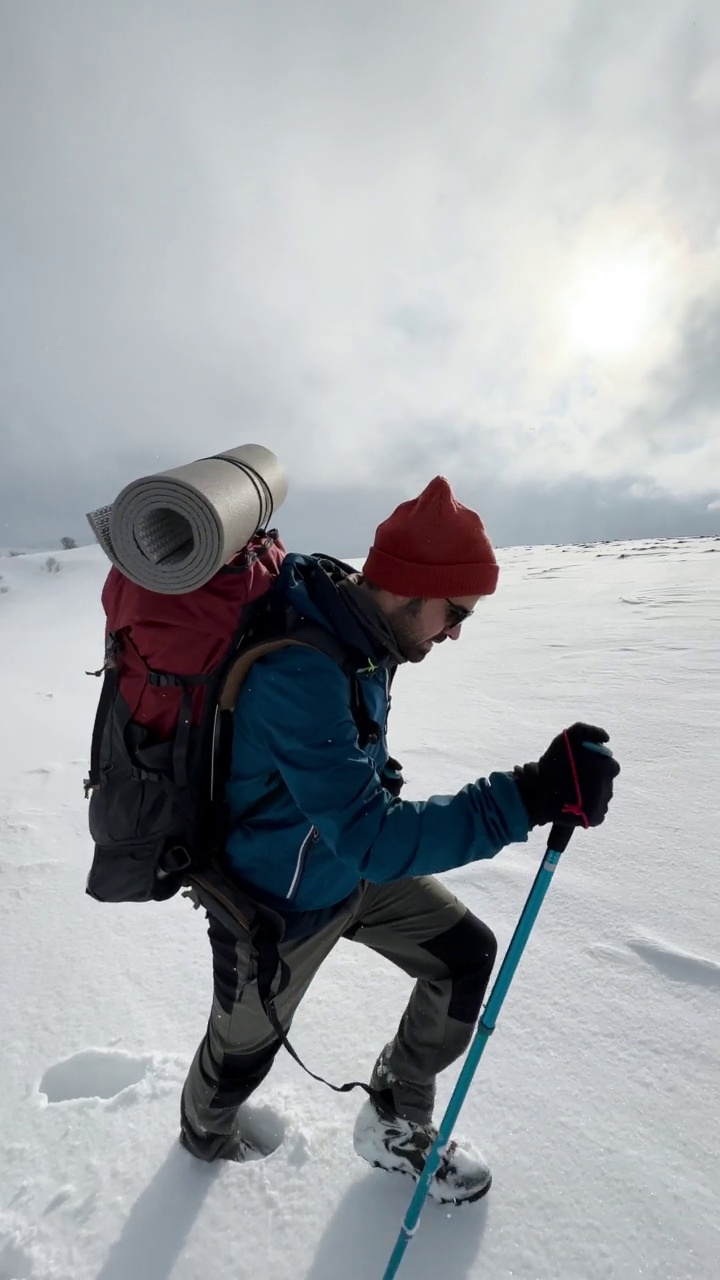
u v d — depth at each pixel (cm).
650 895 240
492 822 107
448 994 142
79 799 399
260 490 120
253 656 112
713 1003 187
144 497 99
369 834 105
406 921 146
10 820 370
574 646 730
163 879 124
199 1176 148
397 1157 141
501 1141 152
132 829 123
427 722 486
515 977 205
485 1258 129
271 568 125
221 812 127
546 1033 182
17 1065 185
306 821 125
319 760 106
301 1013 198
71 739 561
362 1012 196
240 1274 129
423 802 111
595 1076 167
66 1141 158
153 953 233
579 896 244
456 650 780
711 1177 139
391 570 118
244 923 123
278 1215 139
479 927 146
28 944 245
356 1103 165
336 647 112
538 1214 136
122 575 120
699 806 306
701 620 810
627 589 1277
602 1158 146
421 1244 132
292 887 128
